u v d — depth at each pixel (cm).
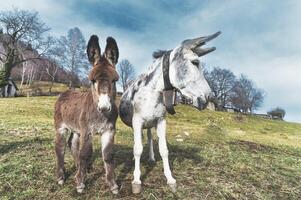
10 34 1677
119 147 279
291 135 1009
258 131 1009
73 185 187
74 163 220
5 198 173
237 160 270
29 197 176
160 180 197
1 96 1546
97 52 163
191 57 162
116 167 215
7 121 448
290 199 206
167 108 169
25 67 2208
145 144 307
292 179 243
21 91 1870
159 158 243
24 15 1684
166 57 168
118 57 166
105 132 168
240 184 212
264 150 395
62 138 192
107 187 184
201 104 161
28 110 707
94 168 212
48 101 948
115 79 156
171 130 582
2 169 206
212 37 162
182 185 194
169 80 166
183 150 289
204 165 241
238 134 729
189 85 161
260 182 224
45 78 2519
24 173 202
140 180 191
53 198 175
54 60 1967
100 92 150
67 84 2295
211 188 197
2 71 1564
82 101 177
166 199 176
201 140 423
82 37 2173
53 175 200
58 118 192
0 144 274
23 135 322
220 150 317
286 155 369
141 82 178
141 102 170
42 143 281
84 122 165
